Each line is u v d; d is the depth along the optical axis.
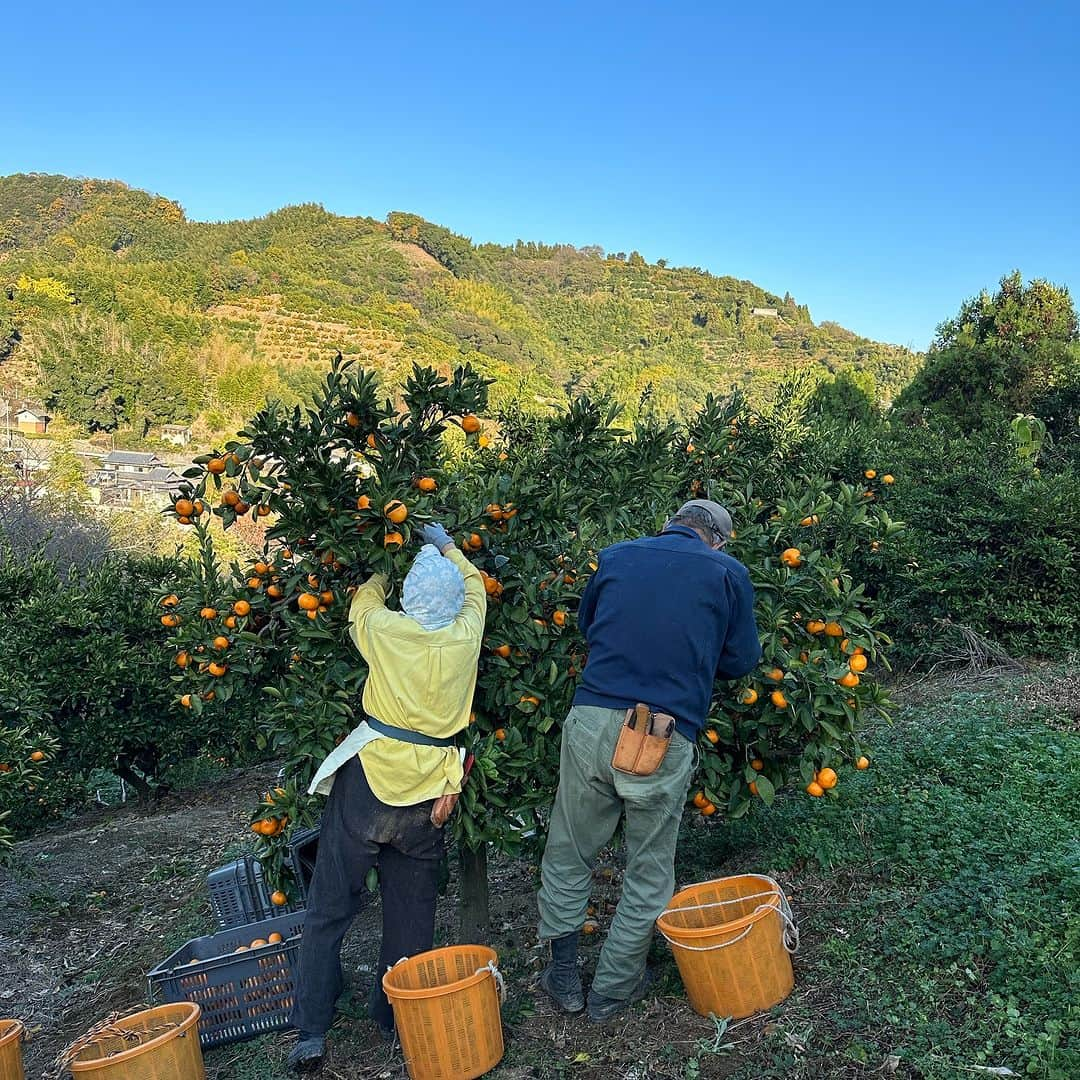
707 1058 2.78
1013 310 13.45
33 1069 3.67
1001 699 5.96
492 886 4.62
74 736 6.98
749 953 2.89
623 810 3.09
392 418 3.48
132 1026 3.05
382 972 3.19
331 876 3.10
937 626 7.49
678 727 2.92
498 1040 2.91
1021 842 3.54
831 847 3.78
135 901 5.55
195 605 3.78
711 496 4.69
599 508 4.27
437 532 3.30
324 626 3.39
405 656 3.01
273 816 3.46
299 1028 3.15
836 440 7.89
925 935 3.10
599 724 2.94
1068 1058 2.46
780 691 3.31
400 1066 3.12
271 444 3.26
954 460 8.30
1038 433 8.73
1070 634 7.16
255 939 3.65
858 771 4.46
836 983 3.00
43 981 4.59
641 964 3.08
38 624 6.88
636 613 2.97
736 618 3.03
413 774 3.00
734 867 3.98
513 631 3.47
